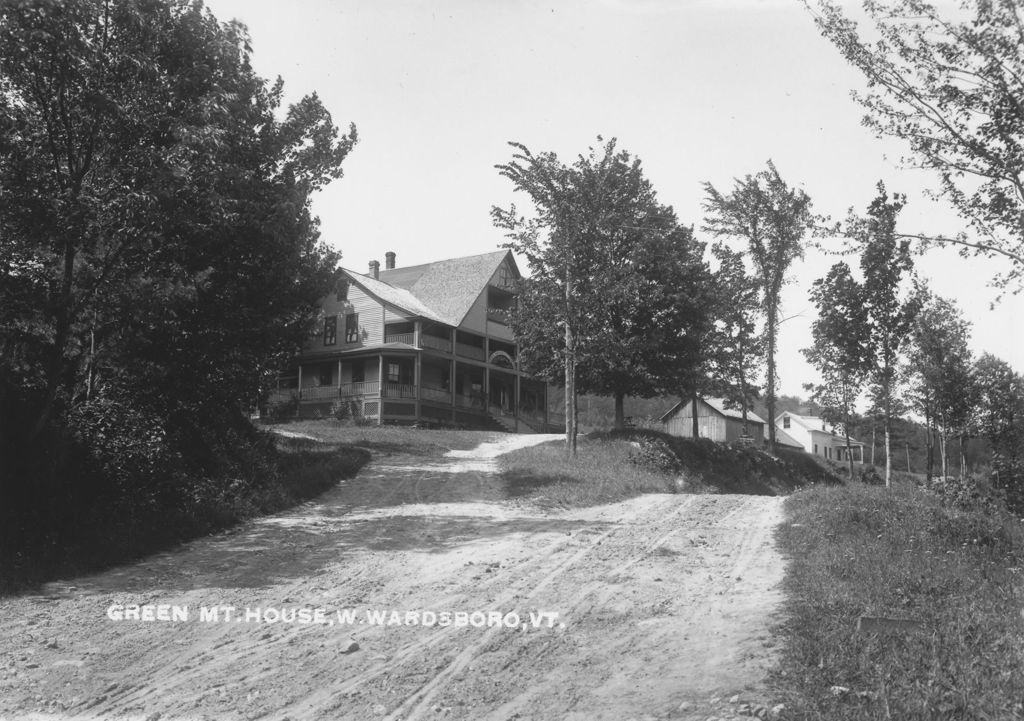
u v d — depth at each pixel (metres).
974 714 5.11
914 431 56.06
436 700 6.16
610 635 7.74
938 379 29.28
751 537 13.21
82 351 16.14
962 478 16.00
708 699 5.79
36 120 13.84
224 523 14.83
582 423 77.38
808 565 10.16
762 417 88.12
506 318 33.09
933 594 8.48
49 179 13.84
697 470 33.28
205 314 17.55
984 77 11.01
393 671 6.86
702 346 38.31
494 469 25.23
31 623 8.45
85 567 11.08
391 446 32.09
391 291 51.25
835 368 27.36
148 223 14.02
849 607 7.87
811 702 5.41
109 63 14.04
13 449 13.63
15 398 14.28
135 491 14.82
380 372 46.00
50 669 6.98
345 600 9.40
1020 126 11.00
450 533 14.18
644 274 34.25
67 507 13.28
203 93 15.23
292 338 21.47
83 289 14.42
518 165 27.67
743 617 8.04
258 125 18.14
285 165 18.58
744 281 39.69
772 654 6.64
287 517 16.16
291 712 5.99
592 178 27.41
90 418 16.20
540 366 36.03
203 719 5.87
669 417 76.69
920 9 11.01
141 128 14.27
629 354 31.23
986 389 28.89
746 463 37.94
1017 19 10.59
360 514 16.52
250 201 17.34
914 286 23.11
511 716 5.79
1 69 13.15
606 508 17.38
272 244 17.91
